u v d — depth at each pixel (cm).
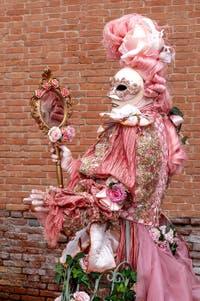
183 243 381
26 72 631
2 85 640
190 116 571
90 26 605
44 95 362
